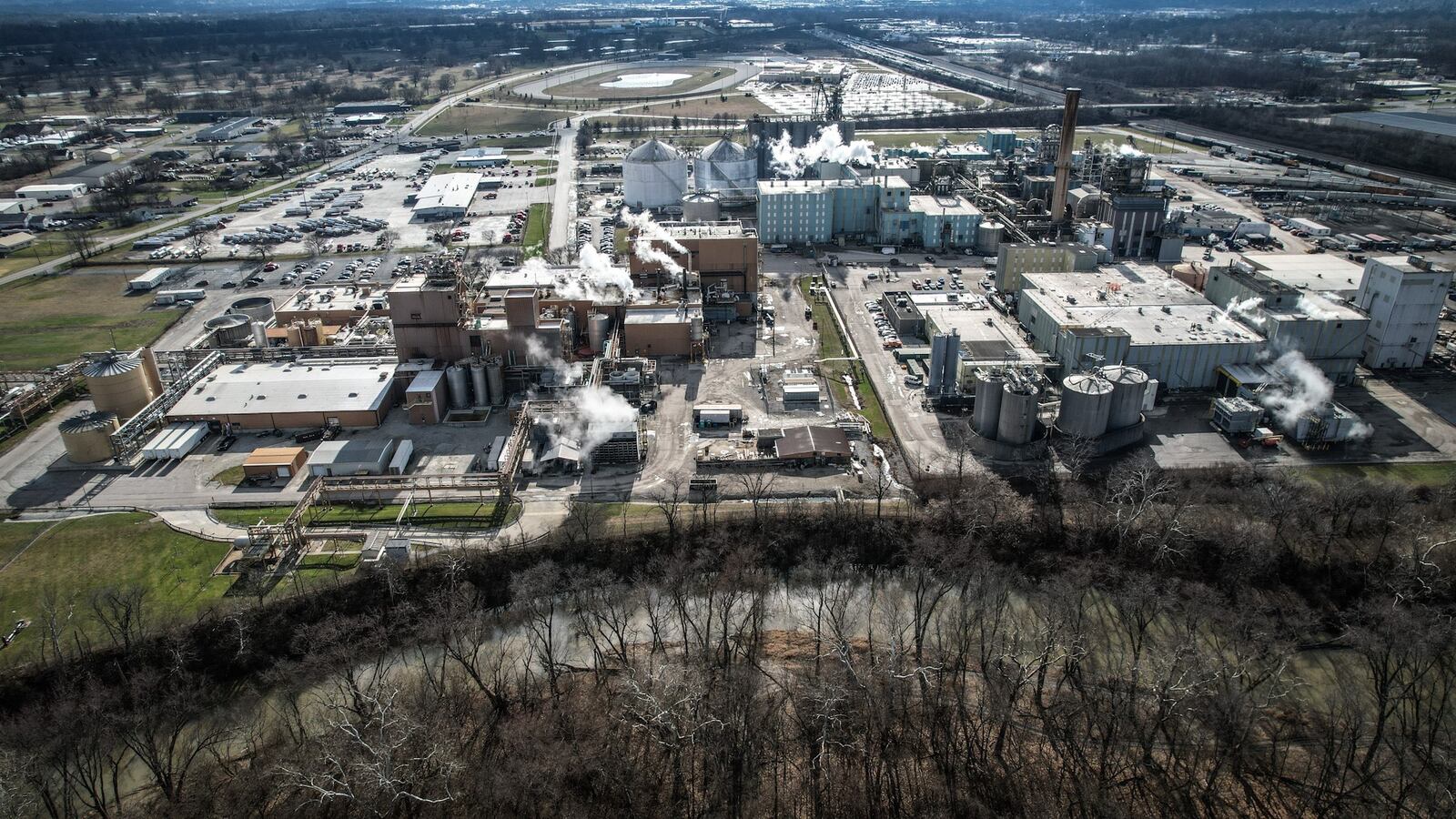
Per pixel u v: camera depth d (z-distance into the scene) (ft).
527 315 624.59
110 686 389.19
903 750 357.20
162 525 491.31
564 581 451.53
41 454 566.77
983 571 438.40
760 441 556.92
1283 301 645.10
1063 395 541.34
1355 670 396.78
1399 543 452.35
